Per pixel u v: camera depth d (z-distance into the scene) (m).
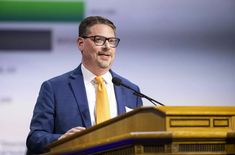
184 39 8.50
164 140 3.47
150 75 8.37
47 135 4.91
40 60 8.22
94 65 5.45
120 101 5.41
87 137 4.04
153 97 8.34
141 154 3.45
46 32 8.27
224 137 3.54
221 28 8.63
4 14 8.27
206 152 3.53
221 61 8.53
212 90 8.47
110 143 3.61
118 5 8.40
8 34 8.23
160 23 8.48
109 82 5.51
